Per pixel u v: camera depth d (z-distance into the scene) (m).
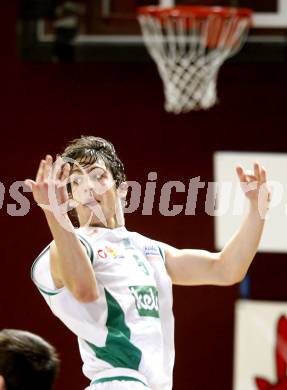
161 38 17.80
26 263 17.92
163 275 7.73
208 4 18.22
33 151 18.20
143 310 7.33
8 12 18.48
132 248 7.71
